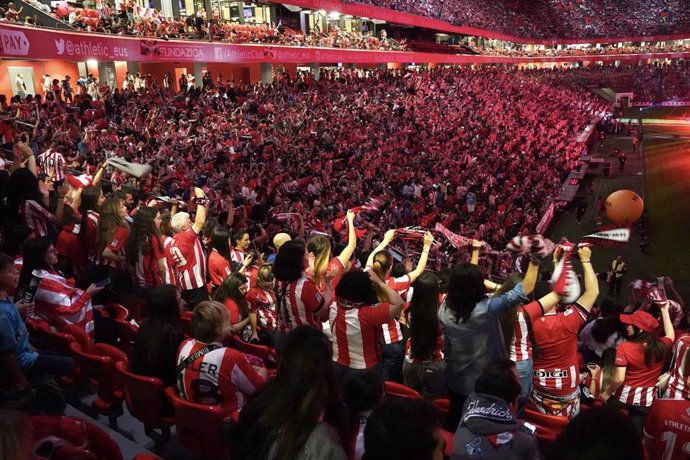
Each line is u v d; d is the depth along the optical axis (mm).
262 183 18906
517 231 23328
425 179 27250
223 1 46125
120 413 5180
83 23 24703
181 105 26000
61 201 7836
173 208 8516
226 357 4070
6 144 13422
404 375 5652
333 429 2980
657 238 27969
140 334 4711
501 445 3227
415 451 2404
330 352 3109
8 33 19500
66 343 5230
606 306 8789
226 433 3936
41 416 3648
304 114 31250
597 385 5969
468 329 4250
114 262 6938
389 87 47656
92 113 20531
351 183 22859
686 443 4062
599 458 2115
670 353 6148
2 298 4461
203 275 7121
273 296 6570
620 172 43094
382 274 5777
